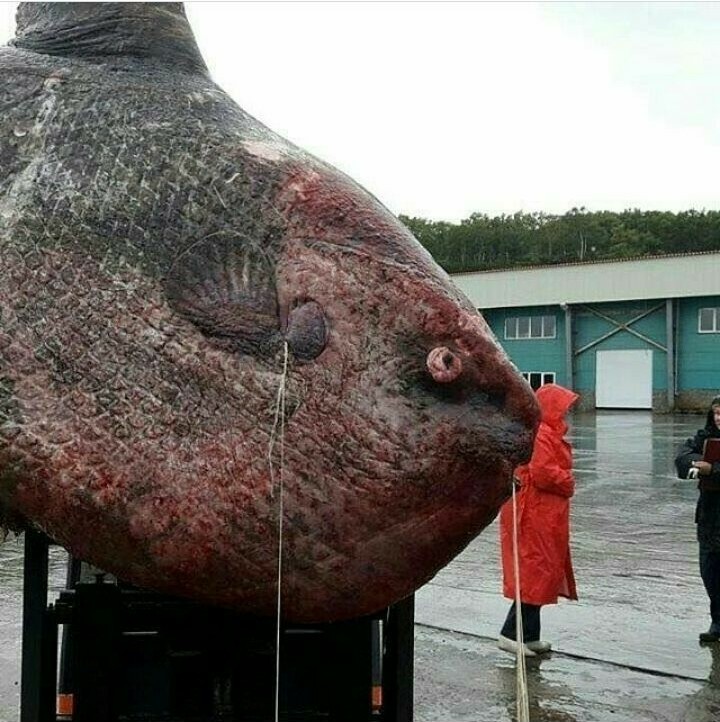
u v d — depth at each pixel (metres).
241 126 2.51
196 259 2.33
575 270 37.59
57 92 2.53
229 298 2.31
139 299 2.33
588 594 7.91
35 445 2.30
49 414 2.31
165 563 2.29
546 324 39.03
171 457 2.27
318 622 2.43
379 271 2.29
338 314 2.28
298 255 2.31
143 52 2.67
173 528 2.26
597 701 5.46
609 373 37.47
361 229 2.33
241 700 2.99
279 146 2.47
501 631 6.46
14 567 9.10
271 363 2.27
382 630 3.22
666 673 5.95
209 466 2.25
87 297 2.34
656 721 5.17
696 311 35.72
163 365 2.30
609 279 36.88
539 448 6.14
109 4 2.69
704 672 5.98
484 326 2.33
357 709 2.97
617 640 6.65
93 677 2.87
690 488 14.36
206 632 2.94
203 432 2.27
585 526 11.12
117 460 2.28
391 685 3.06
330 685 2.98
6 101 2.54
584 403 37.91
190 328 2.30
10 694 5.41
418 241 2.44
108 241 2.36
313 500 2.25
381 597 2.34
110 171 2.41
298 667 3.02
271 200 2.36
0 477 2.34
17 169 2.45
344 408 2.25
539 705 5.39
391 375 2.26
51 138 2.47
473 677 5.86
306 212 2.34
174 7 2.76
